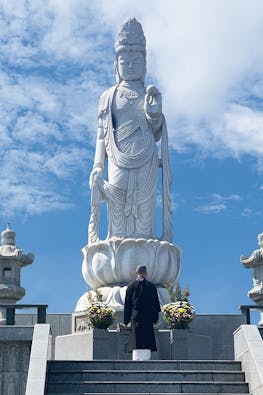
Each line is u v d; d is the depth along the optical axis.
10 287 31.38
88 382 19.33
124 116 30.67
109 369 20.42
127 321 22.11
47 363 19.61
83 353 25.03
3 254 31.88
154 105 30.55
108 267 28.77
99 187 30.00
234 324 28.62
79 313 27.81
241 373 20.09
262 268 31.39
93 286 29.42
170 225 30.44
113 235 29.69
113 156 30.22
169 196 30.64
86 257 29.53
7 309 21.94
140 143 30.27
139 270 22.44
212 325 28.56
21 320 29.61
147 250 28.86
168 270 29.22
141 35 31.88
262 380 18.22
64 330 29.84
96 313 24.20
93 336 23.98
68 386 19.27
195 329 28.44
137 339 21.84
